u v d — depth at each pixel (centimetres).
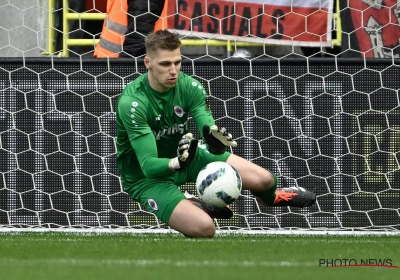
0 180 2483
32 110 2475
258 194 2039
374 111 2453
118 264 1426
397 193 2458
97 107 2475
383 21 2781
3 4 2967
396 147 2456
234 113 2469
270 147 2473
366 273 1314
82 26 3097
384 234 2309
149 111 1889
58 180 2480
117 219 2473
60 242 1911
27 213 2483
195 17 2764
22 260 1504
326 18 2758
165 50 1814
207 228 1895
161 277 1250
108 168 2475
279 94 2462
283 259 1498
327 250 1683
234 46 2936
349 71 2450
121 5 2728
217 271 1324
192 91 1936
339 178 2461
